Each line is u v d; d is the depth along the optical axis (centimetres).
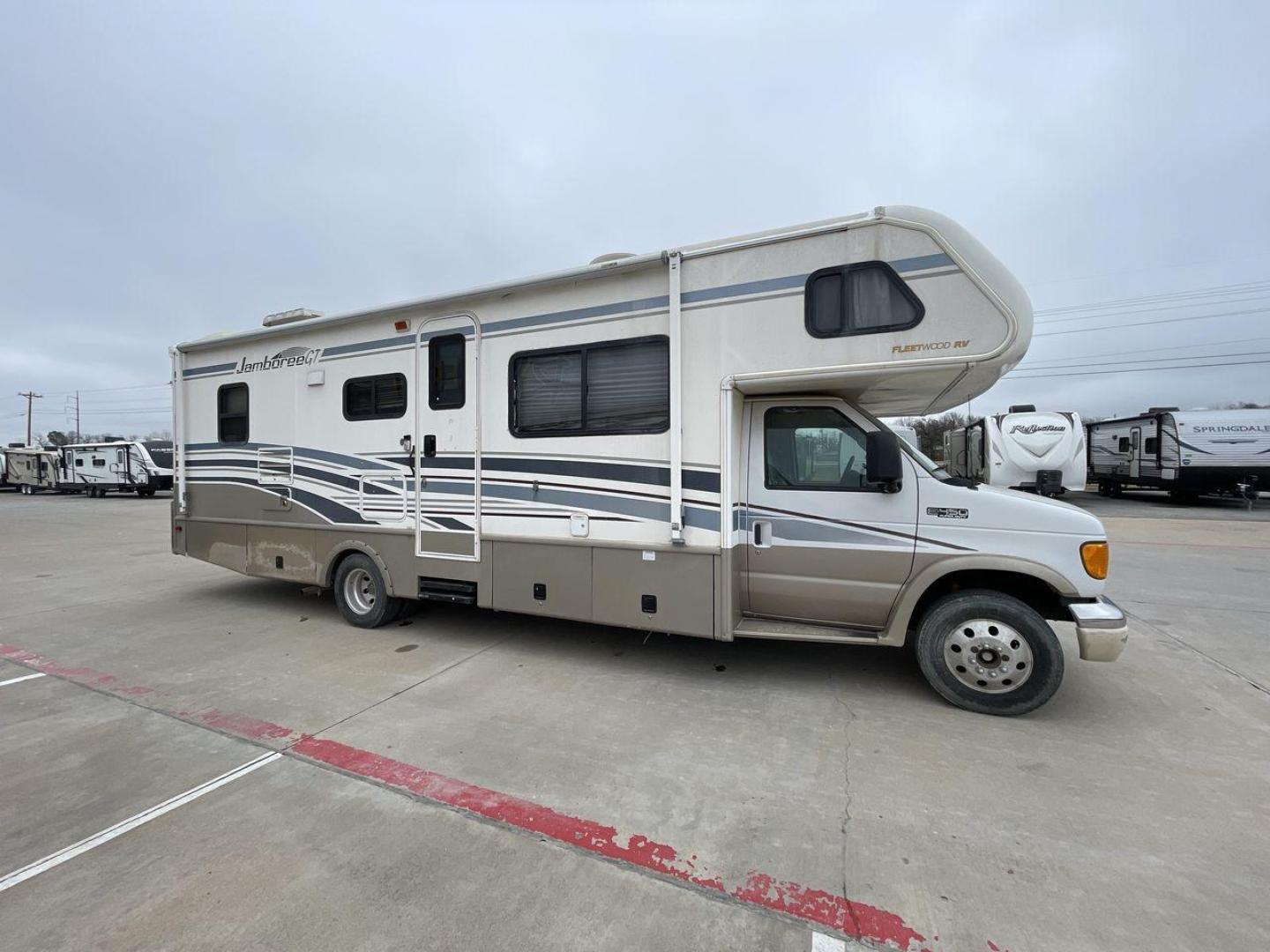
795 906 217
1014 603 369
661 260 421
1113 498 2302
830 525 406
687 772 309
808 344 386
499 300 488
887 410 509
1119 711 381
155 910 217
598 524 453
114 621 607
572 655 491
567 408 465
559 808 278
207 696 410
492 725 363
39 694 416
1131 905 216
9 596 734
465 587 510
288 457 602
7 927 209
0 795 291
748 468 425
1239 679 437
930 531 386
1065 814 272
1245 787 294
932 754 327
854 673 447
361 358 556
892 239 369
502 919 212
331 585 587
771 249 394
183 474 686
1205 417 1841
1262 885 226
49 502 2659
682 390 418
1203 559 951
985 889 225
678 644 516
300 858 245
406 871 237
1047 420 1669
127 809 279
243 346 633
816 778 303
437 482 518
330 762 321
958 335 356
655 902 220
